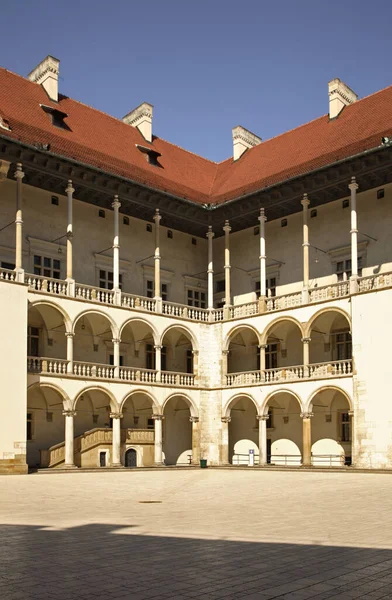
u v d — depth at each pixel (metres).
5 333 31.59
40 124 38.62
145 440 38.75
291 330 40.50
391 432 31.84
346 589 7.88
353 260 34.97
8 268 35.59
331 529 12.62
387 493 20.55
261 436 38.19
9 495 20.22
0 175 33.56
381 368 32.72
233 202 40.41
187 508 16.53
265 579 8.36
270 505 17.27
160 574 8.64
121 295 38.09
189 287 44.81
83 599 7.39
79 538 11.47
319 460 37.91
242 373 40.06
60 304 34.88
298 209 40.78
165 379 39.41
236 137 49.66
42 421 36.34
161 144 48.72
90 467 34.94
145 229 42.84
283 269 41.59
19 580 8.30
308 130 44.91
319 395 37.22
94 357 39.16
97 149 40.56
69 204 36.12
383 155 33.66
